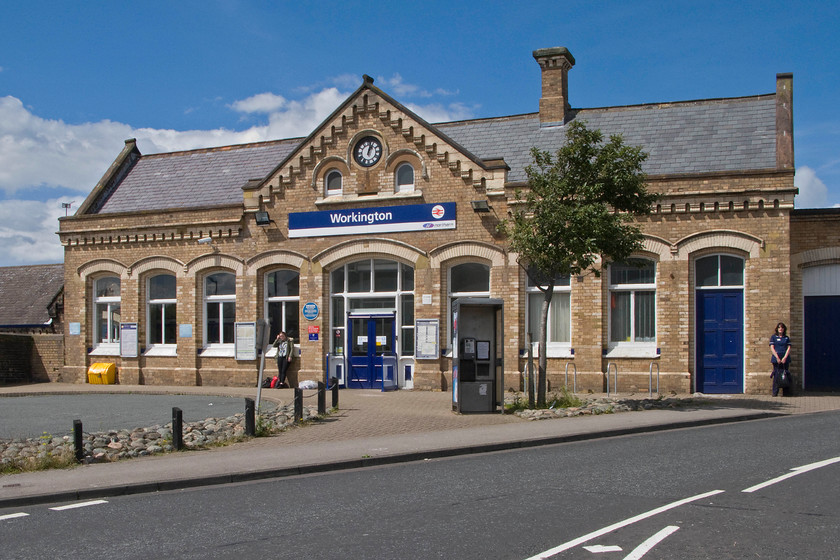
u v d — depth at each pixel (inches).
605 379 842.8
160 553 281.1
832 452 452.1
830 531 284.5
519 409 696.4
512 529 296.7
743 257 810.8
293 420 637.9
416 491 378.9
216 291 1022.4
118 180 1179.3
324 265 948.0
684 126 928.9
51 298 1461.6
